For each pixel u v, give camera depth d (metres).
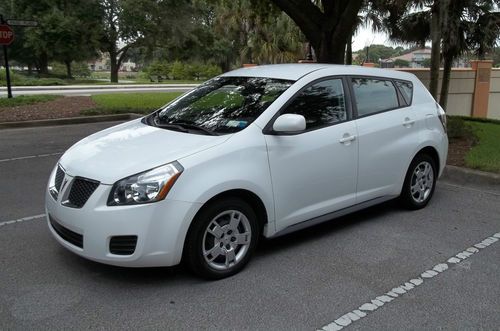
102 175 3.86
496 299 3.91
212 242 4.08
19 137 11.22
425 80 18.80
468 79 19.73
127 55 57.66
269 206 4.38
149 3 43.47
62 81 38.25
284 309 3.71
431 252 4.80
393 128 5.50
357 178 5.15
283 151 4.45
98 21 44.31
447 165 7.77
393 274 4.32
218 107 4.87
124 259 3.76
